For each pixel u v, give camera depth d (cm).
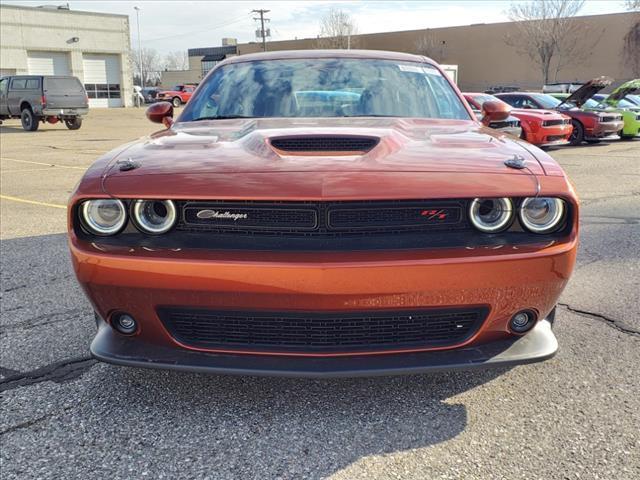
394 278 210
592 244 533
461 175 226
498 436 231
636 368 288
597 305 376
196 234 227
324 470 212
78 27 4259
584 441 228
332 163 232
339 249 216
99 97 4484
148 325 230
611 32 5066
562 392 265
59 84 2155
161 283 218
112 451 224
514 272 217
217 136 290
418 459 218
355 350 223
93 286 227
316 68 374
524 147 265
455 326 229
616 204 733
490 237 225
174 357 229
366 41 6669
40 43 4097
